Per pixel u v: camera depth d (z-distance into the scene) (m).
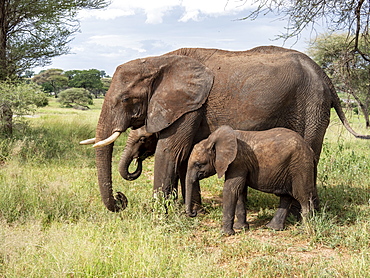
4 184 6.83
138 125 6.50
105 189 6.27
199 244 5.34
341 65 7.38
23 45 13.60
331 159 9.39
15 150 9.41
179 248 5.11
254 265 4.64
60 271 3.98
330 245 5.31
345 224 6.09
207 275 4.17
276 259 4.82
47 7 13.15
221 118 6.38
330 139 14.64
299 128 6.49
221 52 6.70
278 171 5.75
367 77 9.02
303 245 5.42
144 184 8.70
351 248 5.21
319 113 6.46
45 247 4.47
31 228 5.00
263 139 5.81
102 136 6.19
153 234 5.25
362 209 6.77
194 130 6.37
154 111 6.23
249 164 5.80
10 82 11.52
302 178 5.76
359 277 4.26
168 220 6.00
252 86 6.25
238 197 5.85
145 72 6.24
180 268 4.40
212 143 5.76
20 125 12.02
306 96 6.41
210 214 6.72
